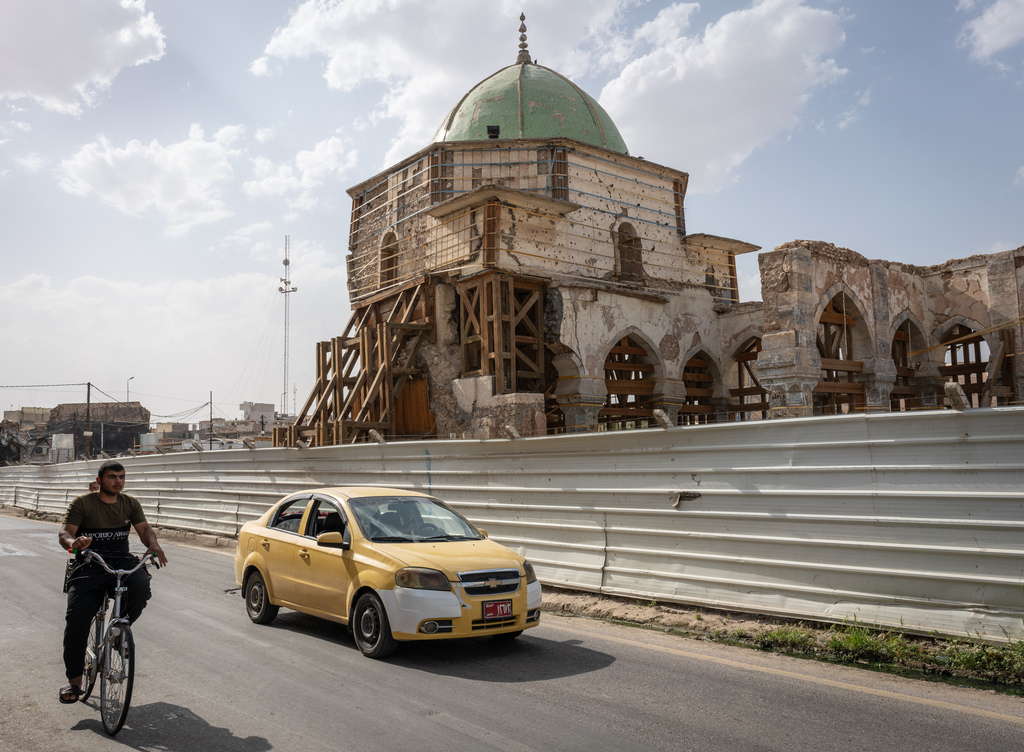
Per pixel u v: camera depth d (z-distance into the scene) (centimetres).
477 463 1152
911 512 698
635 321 2252
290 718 522
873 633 702
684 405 2464
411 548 723
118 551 577
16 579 1173
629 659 686
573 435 1005
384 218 2445
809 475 768
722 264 2627
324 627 842
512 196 1988
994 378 2125
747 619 791
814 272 1952
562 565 995
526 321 2042
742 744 466
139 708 548
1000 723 501
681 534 869
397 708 542
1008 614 636
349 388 2428
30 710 553
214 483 1847
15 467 3216
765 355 1930
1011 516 645
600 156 2286
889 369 2120
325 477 1475
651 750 457
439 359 2134
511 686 598
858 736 479
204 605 963
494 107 2373
